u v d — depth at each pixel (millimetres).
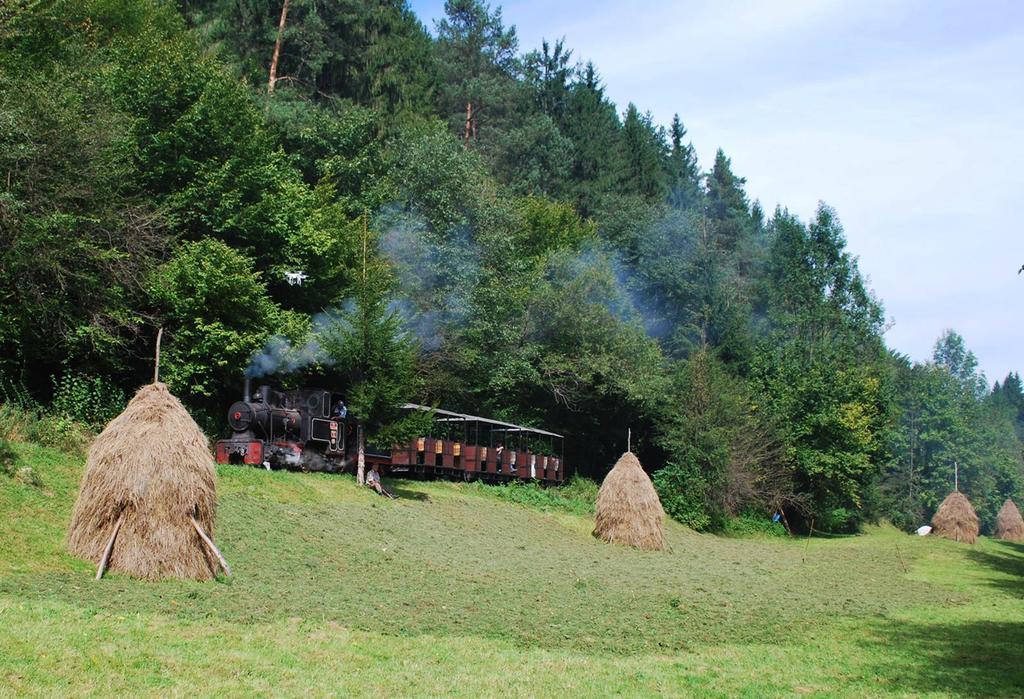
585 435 51812
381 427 30156
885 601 21859
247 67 47781
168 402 16156
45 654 10078
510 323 46031
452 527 28062
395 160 47969
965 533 49938
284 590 15758
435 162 45875
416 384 32531
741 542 41000
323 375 35844
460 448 39219
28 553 15164
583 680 11562
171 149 32375
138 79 32844
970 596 24047
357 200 44625
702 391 45781
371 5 56156
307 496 26406
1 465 19500
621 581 21953
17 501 17766
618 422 51531
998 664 14203
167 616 12617
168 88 32781
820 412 52000
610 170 73562
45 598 12773
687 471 44188
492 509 33562
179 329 29828
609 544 31688
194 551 15742
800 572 28188
